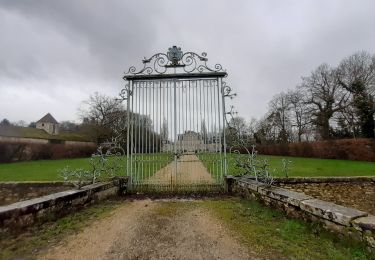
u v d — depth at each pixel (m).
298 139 36.19
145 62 7.98
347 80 28.53
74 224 4.56
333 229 3.65
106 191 6.76
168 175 8.66
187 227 4.44
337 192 8.25
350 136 27.64
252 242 3.72
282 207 4.93
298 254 3.28
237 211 5.35
